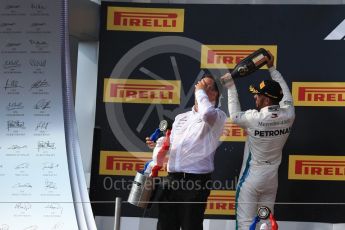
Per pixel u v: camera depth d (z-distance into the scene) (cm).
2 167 2864
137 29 3072
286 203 2839
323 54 2998
